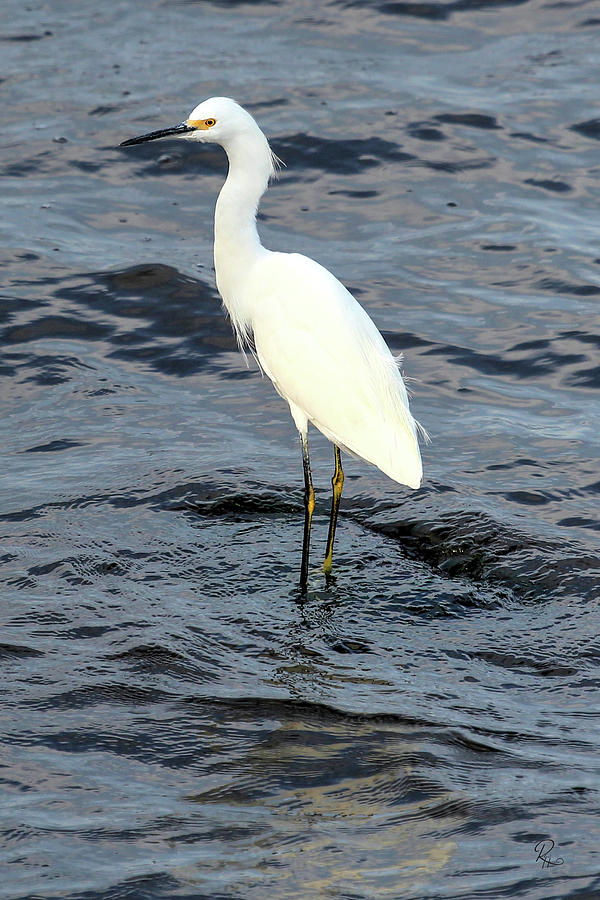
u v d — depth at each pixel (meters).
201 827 7.05
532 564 10.03
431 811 7.21
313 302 10.05
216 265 11.01
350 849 6.86
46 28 21.28
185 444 11.90
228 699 8.36
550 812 7.17
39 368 13.13
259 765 7.66
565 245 15.59
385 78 19.59
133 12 21.86
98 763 7.66
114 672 8.62
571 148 17.80
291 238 15.77
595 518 10.66
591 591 9.70
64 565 9.90
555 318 14.16
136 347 13.67
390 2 21.94
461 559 10.21
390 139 17.91
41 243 15.59
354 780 7.52
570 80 19.47
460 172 17.27
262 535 10.58
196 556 10.19
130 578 9.81
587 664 8.85
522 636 9.22
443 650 9.05
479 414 12.49
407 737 7.95
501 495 11.05
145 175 17.31
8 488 11.02
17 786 7.41
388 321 14.12
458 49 20.56
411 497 11.08
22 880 6.57
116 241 15.73
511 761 7.70
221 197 10.62
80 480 11.17
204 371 13.34
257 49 20.52
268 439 12.14
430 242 15.74
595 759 7.71
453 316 14.24
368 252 15.52
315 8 21.92
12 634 9.02
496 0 21.98
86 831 6.99
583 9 21.66
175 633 9.10
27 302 14.30
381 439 9.89
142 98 18.89
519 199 16.67
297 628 9.29
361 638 9.19
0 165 17.33
